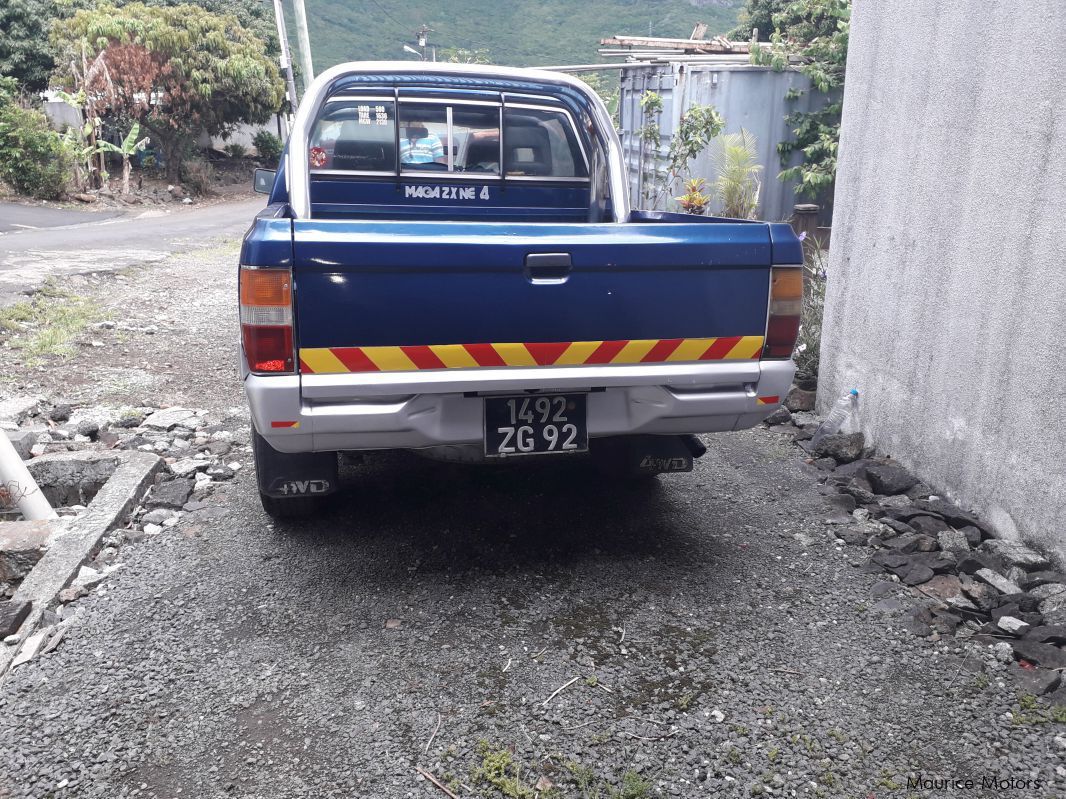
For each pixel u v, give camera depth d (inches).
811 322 235.5
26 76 1203.2
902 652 115.0
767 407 128.7
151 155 1247.5
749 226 122.3
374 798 88.8
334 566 136.3
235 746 96.2
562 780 91.4
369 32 6259.8
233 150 1526.8
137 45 1064.8
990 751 96.5
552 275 116.6
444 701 104.0
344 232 109.3
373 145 174.7
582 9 6958.7
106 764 93.3
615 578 133.7
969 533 144.9
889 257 176.7
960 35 152.2
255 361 110.0
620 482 170.1
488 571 135.6
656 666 111.3
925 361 164.9
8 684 106.7
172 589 129.2
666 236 118.9
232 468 174.9
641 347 121.4
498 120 178.2
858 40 187.8
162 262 480.1
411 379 114.3
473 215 181.9
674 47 561.9
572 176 187.0
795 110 394.9
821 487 170.6
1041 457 134.0
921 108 164.4
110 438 191.9
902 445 173.6
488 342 116.3
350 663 111.3
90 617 121.4
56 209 861.8
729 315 123.6
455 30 6604.3
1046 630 115.6
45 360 252.4
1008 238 140.6
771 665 111.8
